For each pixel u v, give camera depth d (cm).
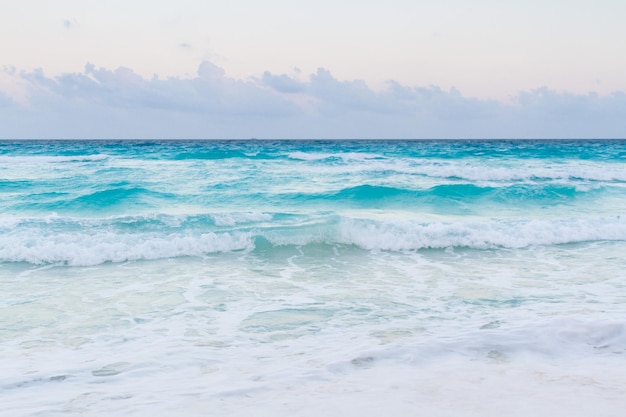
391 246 1119
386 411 340
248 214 1315
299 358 472
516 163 3148
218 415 339
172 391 388
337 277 867
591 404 348
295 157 3334
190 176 2336
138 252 1016
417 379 401
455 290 767
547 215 1587
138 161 3059
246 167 2722
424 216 1537
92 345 536
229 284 820
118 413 346
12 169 2562
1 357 496
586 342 487
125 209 1658
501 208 1712
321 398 365
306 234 1152
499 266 946
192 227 1237
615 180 2366
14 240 1050
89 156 3375
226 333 574
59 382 415
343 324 600
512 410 339
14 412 349
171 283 827
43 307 693
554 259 1003
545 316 609
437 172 2455
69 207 1670
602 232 1216
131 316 650
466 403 352
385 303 696
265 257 1033
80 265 953
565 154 3866
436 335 536
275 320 623
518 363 437
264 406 353
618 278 836
